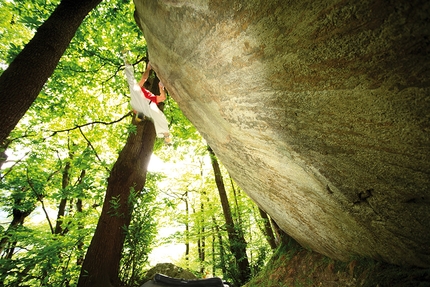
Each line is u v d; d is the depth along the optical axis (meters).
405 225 1.47
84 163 6.69
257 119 1.80
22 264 3.96
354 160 1.38
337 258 2.67
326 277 2.68
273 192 2.73
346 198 1.71
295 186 2.16
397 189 1.32
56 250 4.38
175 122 7.59
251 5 1.17
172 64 2.55
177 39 2.01
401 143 1.08
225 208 8.30
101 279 3.95
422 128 0.95
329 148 1.45
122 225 4.41
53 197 6.07
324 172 1.67
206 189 12.91
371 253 2.07
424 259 1.55
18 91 2.46
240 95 1.76
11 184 6.74
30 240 4.76
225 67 1.67
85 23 5.66
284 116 1.54
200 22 1.58
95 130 8.05
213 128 2.86
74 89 6.52
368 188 1.50
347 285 2.29
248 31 1.28
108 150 9.36
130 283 4.24
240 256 6.98
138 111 4.18
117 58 6.33
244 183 3.53
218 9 1.37
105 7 5.74
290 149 1.76
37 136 6.40
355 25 0.87
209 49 1.67
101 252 4.12
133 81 4.16
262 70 1.40
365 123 1.13
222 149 3.16
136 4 2.53
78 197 6.40
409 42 0.77
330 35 0.96
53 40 2.83
